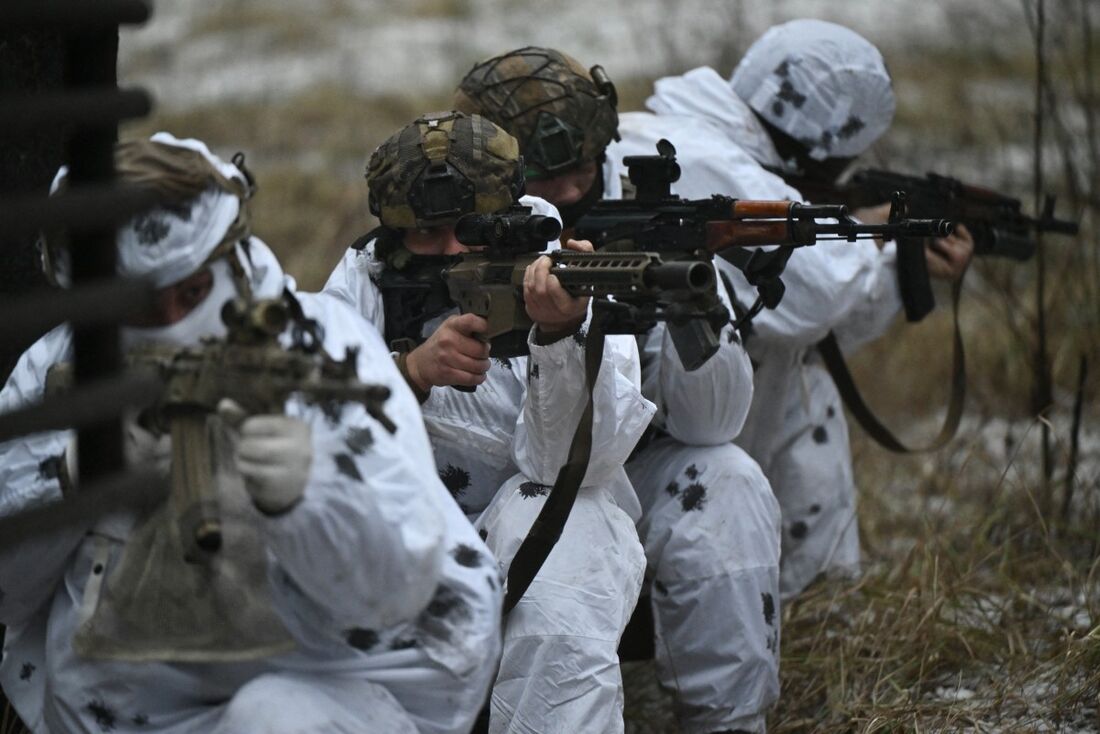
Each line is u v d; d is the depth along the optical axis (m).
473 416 10.55
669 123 14.22
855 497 17.14
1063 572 15.15
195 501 7.32
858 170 15.16
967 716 12.34
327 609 7.89
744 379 11.46
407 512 7.61
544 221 9.53
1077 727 12.24
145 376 7.31
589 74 12.20
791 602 14.83
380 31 46.78
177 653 7.83
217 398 7.39
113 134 7.64
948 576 14.92
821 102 14.27
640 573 10.43
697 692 11.50
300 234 28.00
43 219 6.63
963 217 15.33
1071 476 16.30
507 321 9.66
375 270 10.73
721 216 11.11
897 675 13.21
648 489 11.85
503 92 11.90
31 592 8.42
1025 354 17.62
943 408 20.97
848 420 20.06
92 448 7.40
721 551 11.41
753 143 14.30
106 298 6.86
